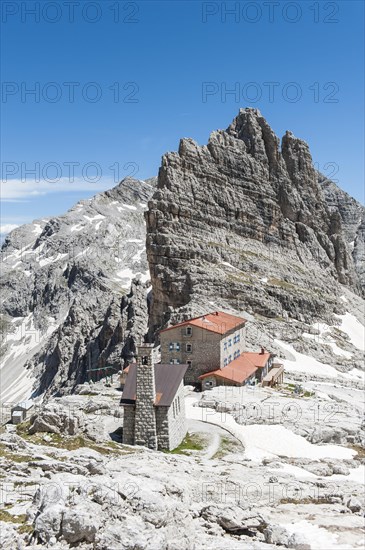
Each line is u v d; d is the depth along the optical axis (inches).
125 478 1355.8
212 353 4200.3
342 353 7062.0
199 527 1299.2
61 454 1985.7
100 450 2319.1
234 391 3833.7
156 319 7214.6
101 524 1128.8
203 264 7377.0
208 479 1870.1
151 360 2571.4
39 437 2471.7
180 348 4256.9
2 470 1696.6
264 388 4224.9
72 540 1104.8
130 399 2596.0
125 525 1123.9
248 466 2263.8
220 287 7052.2
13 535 1136.8
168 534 1138.0
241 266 7834.6
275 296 7549.2
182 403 2839.6
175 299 7042.3
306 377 5556.1
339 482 2030.0
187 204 7844.5
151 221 7519.7
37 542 1112.2
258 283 7568.9
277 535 1306.6
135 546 1076.5
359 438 3058.6
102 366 7682.1
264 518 1400.1
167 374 2741.1
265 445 2824.8
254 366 4512.8
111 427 2815.0
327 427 3102.9
